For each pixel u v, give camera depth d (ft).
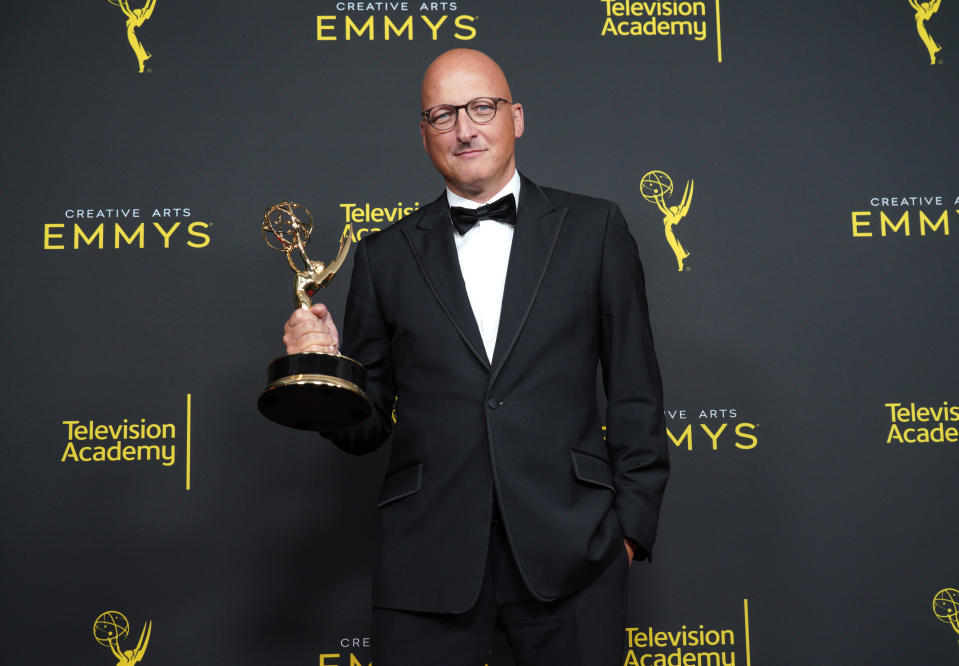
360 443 6.88
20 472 8.76
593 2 9.57
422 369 6.38
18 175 9.20
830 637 8.62
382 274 6.86
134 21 9.48
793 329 9.11
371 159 9.37
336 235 9.24
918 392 9.00
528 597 6.01
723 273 9.18
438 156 6.81
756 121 9.45
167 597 8.66
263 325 9.09
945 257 9.23
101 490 8.79
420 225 6.93
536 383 6.21
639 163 9.38
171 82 9.43
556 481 6.06
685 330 9.10
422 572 6.01
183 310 9.09
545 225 6.67
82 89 9.37
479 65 6.82
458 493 6.07
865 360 9.05
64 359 8.96
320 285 6.70
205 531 8.78
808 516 8.81
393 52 9.52
